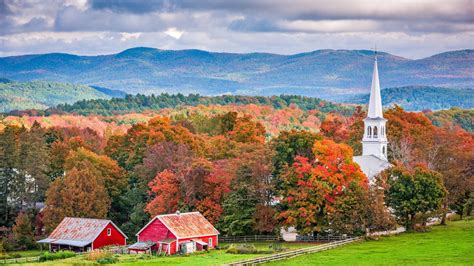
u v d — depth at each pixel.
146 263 109.94
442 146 173.88
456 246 119.00
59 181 159.12
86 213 156.00
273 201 143.25
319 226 134.38
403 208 139.75
